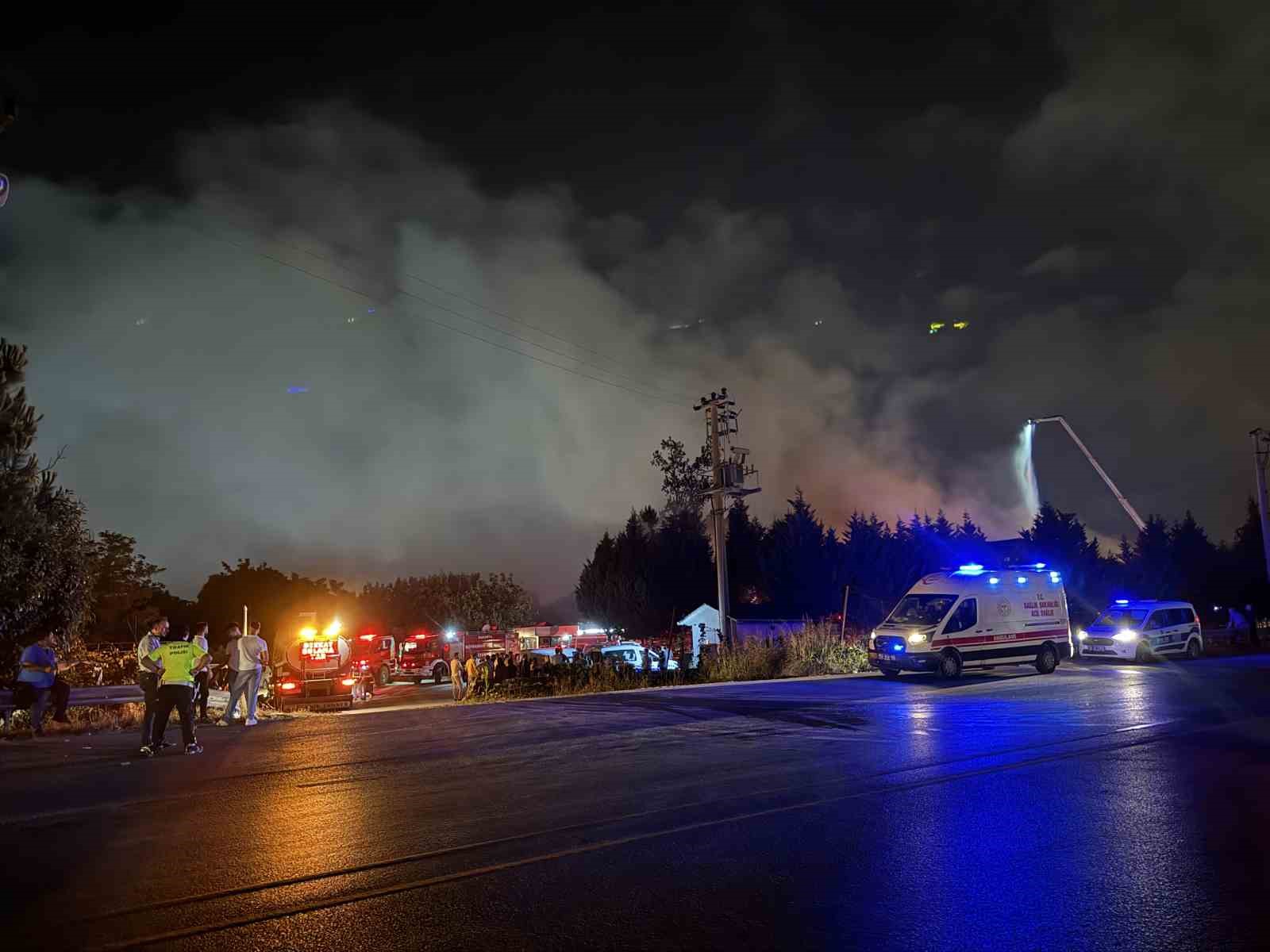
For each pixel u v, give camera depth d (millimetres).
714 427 36344
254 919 5461
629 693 22391
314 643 27312
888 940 4887
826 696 19109
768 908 5457
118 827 7914
